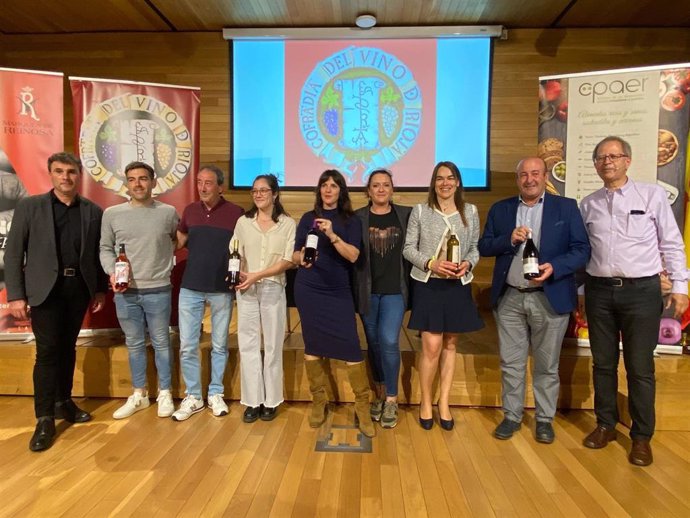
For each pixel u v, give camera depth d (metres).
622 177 2.45
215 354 2.91
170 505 2.00
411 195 5.19
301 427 2.75
